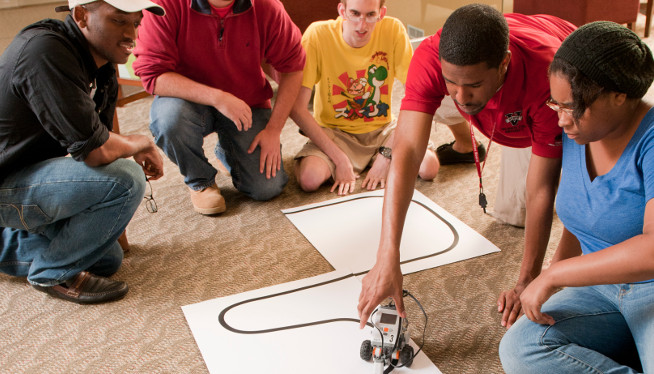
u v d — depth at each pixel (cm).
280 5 222
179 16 211
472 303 179
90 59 170
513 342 140
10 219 179
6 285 195
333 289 186
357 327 169
